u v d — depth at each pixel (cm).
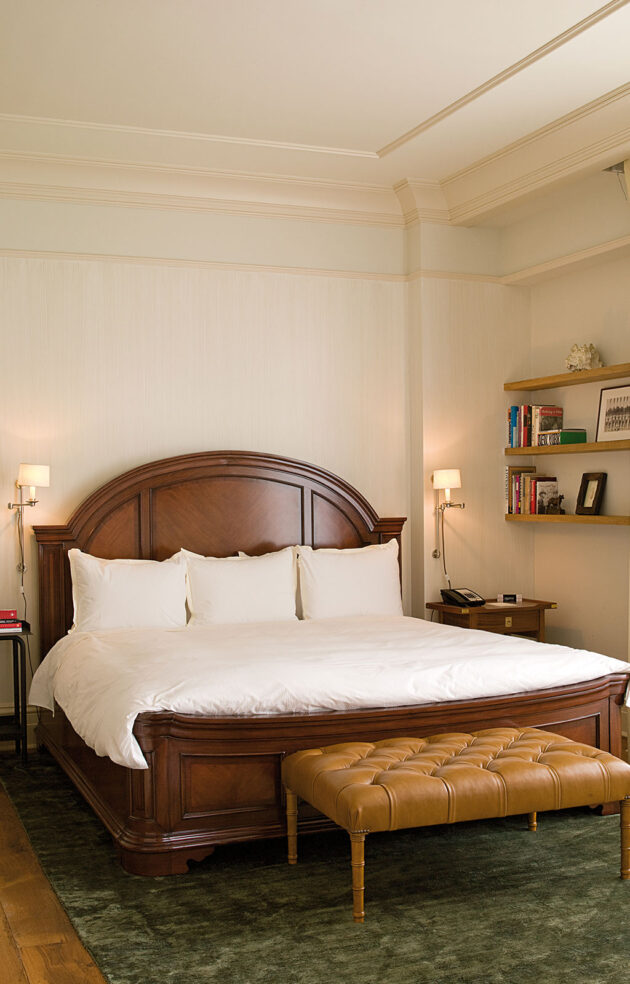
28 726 525
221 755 346
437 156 529
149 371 546
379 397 599
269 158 529
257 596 517
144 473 531
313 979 259
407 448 605
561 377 564
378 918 297
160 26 377
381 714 362
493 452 612
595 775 322
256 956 272
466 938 283
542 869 338
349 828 291
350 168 548
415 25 379
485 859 348
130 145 505
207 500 546
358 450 593
